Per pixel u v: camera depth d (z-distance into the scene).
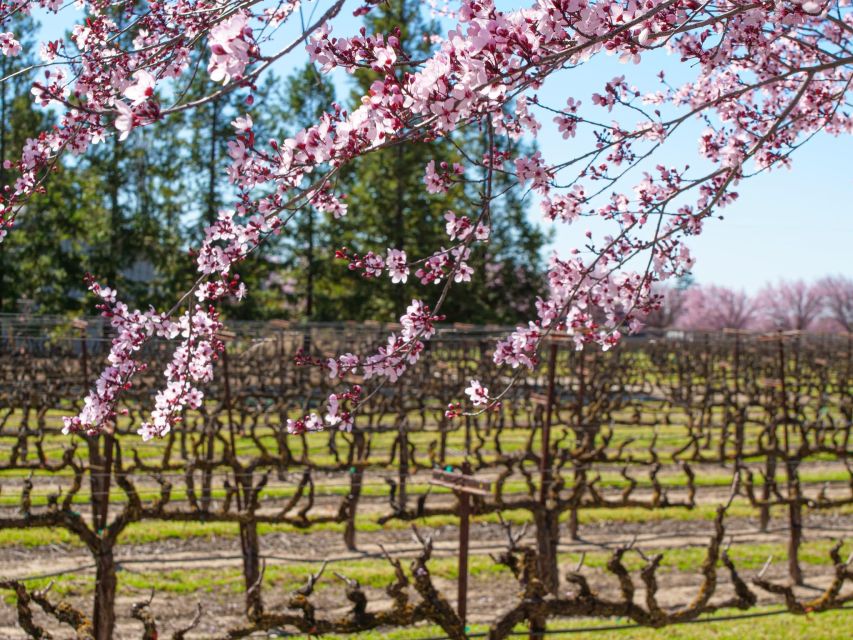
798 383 25.80
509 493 14.88
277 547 12.21
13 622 9.12
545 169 3.81
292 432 3.87
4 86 32.31
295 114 34.47
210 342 4.27
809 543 13.45
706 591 7.11
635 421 18.28
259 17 3.95
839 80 5.00
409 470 14.63
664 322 66.81
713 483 17.16
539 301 4.52
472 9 3.36
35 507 12.95
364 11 3.47
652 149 4.11
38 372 20.86
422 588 6.12
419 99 3.10
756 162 5.13
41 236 34.34
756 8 3.88
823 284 67.44
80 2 4.40
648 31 3.72
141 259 36.84
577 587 11.02
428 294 38.81
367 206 38.59
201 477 12.43
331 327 30.47
